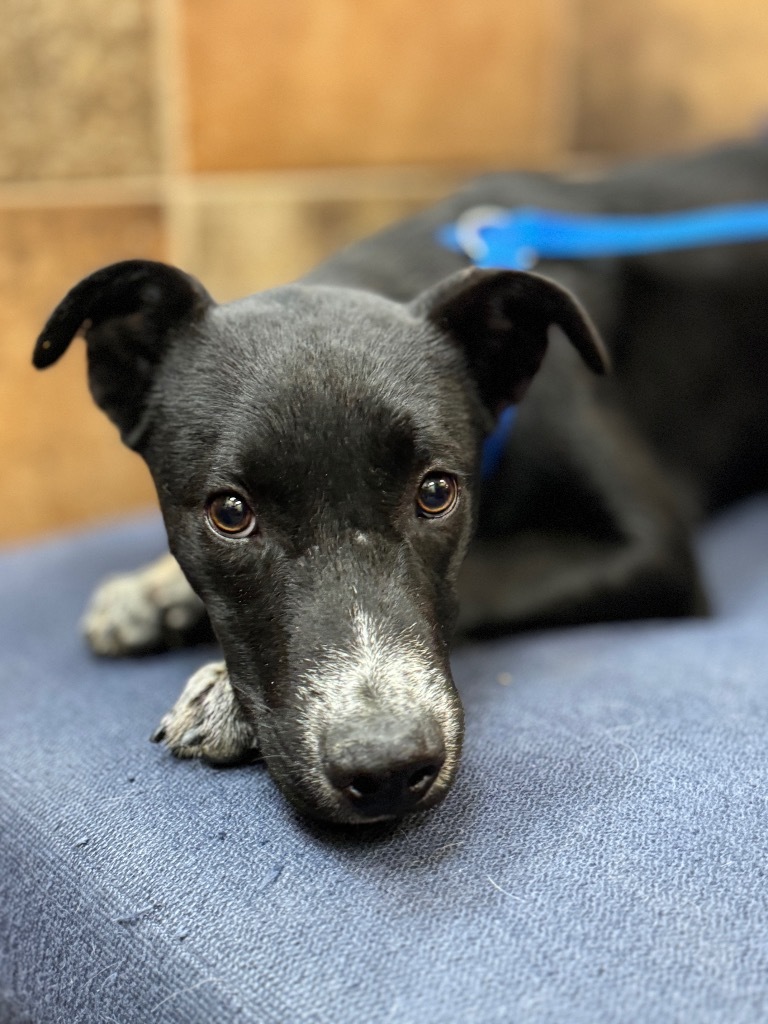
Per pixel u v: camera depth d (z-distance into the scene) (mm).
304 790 241
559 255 450
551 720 300
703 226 471
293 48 570
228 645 279
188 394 295
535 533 417
